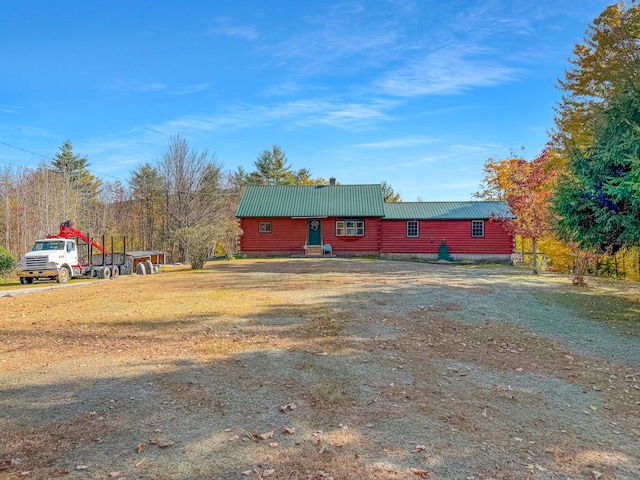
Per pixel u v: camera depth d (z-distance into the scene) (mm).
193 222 36250
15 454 3324
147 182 44812
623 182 7941
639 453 3574
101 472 3088
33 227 30250
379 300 10430
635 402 4727
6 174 30312
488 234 27656
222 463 3252
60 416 4051
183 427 3857
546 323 8336
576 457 3479
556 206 10406
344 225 28828
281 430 3840
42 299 11750
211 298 10961
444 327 7949
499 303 10133
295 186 32188
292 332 7438
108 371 5359
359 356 6160
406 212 29156
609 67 18453
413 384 5125
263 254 29031
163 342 6777
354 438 3715
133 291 12945
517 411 4422
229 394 4660
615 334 7598
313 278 15125
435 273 16734
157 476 3051
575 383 5297
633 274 19125
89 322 8242
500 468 3271
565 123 21688
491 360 6137
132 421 3959
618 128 8828
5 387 4789
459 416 4250
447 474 3170
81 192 42656
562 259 23250
